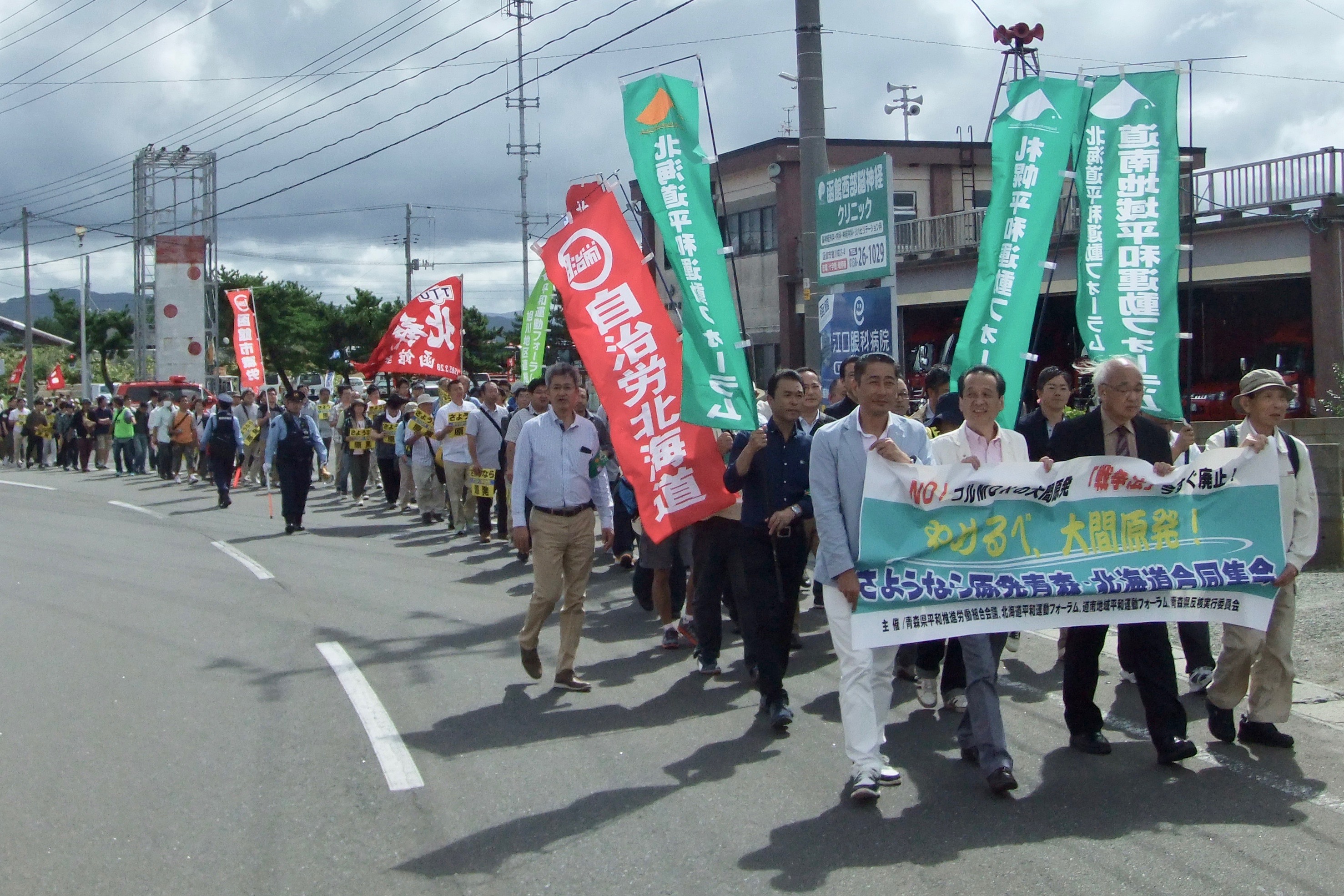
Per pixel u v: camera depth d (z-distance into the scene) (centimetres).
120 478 2719
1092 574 551
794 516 636
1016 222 786
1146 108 748
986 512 540
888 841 484
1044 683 736
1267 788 538
